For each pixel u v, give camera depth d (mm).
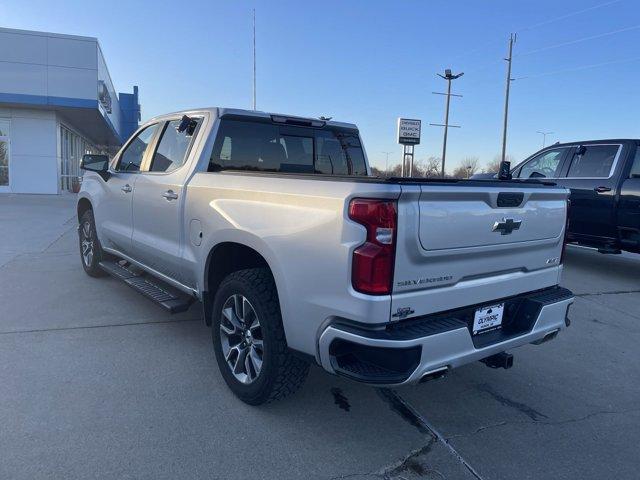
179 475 2791
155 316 5320
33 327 4906
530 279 3549
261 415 3432
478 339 3189
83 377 3881
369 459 3010
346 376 2801
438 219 2826
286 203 3133
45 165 20875
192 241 4078
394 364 2709
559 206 3689
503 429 3408
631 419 3613
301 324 3002
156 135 5109
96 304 5664
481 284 3166
